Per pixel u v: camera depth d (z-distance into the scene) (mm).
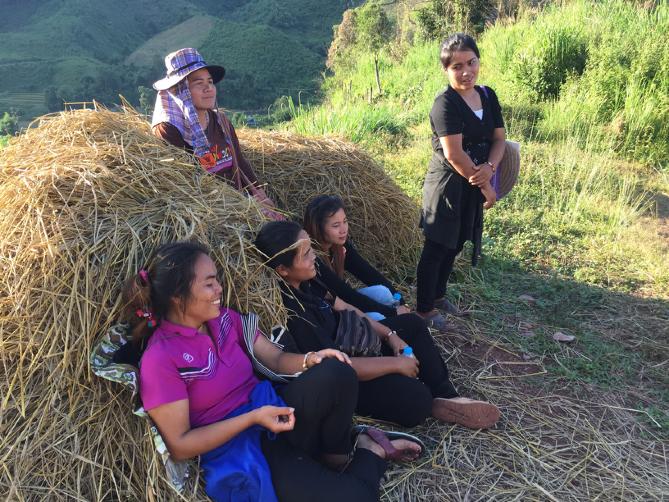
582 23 10086
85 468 2305
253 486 2242
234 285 2762
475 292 4465
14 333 2373
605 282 4680
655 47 8297
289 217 3930
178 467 2252
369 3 36594
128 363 2381
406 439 2744
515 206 5949
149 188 2863
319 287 3262
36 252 2455
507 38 11062
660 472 2783
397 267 4668
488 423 2977
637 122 7527
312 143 4730
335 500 2217
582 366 3592
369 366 2805
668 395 3373
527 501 2590
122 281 2523
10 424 2303
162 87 3412
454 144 3469
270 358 2629
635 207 5941
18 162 2924
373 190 4570
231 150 3715
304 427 2377
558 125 8039
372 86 13703
